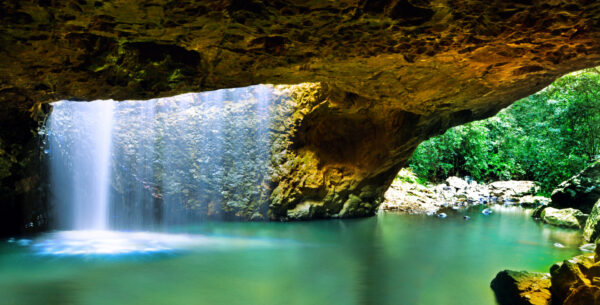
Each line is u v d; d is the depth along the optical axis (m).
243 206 10.35
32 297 5.01
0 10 2.88
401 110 8.53
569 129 13.42
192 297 5.11
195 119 10.30
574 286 4.26
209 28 3.25
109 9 2.89
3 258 6.62
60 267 6.23
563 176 14.66
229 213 10.39
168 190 10.16
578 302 3.97
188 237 8.51
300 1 2.79
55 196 8.81
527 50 3.75
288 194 10.33
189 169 10.27
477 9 2.89
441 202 14.38
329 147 10.36
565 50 3.72
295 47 3.69
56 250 7.15
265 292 5.33
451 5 2.83
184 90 4.84
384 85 5.27
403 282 5.81
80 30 3.25
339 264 6.68
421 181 17.20
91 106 9.38
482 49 3.75
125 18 3.04
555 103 13.65
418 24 3.13
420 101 6.18
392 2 2.85
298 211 10.46
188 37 3.45
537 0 2.72
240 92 10.34
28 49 3.62
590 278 4.29
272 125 10.25
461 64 4.30
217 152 10.38
